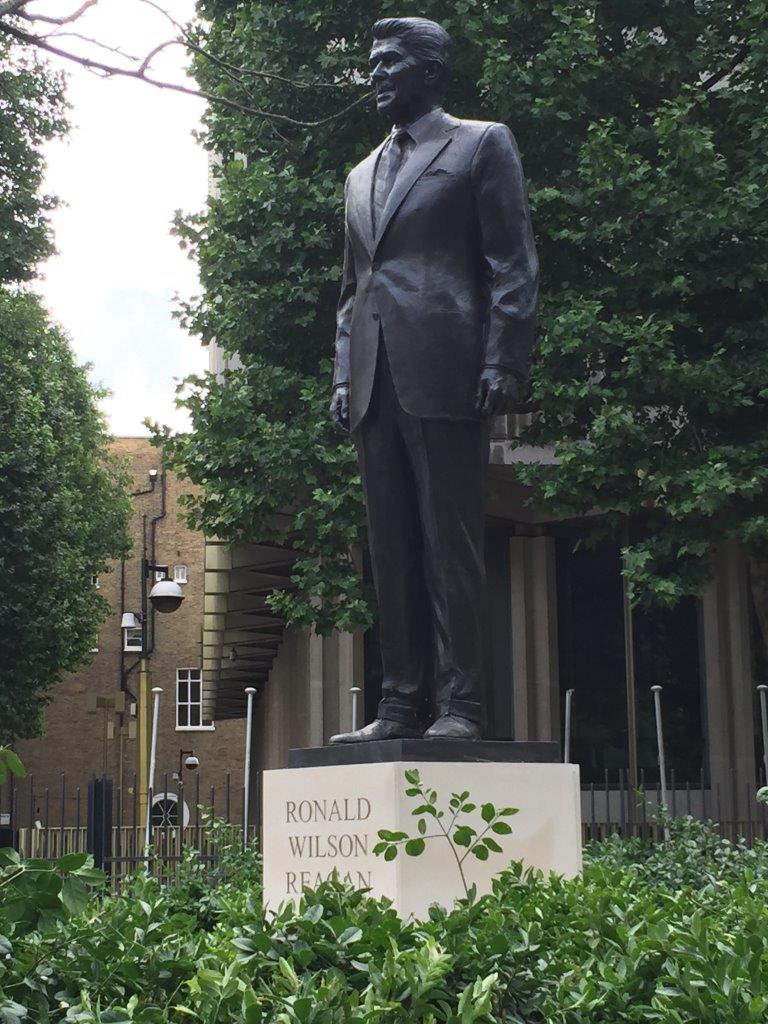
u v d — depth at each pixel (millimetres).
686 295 15008
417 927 4438
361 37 15492
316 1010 3588
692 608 22297
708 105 15500
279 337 15734
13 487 26344
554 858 5660
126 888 6512
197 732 46188
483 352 5887
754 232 14367
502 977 4129
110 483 38938
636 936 4367
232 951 4273
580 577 22781
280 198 15203
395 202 5926
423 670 6082
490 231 5875
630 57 15062
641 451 14570
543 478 14836
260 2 15641
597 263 15312
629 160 14117
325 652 20781
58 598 29188
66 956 4227
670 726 21969
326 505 14969
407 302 5855
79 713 45406
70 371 38000
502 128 5945
